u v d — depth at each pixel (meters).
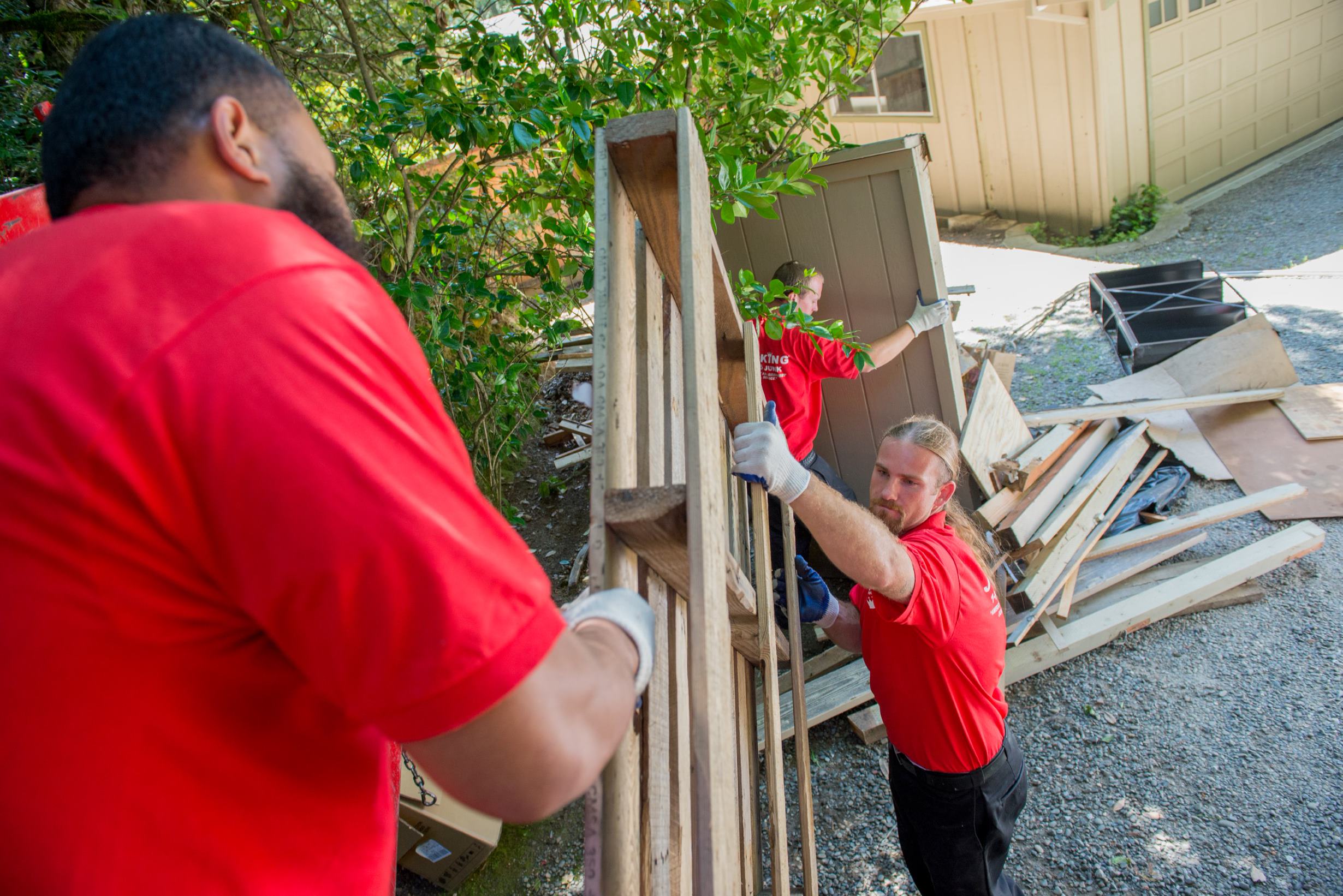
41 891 0.66
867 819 3.74
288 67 4.12
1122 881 3.37
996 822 2.66
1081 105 9.35
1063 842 3.55
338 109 4.22
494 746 0.64
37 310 0.62
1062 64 9.28
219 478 0.59
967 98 10.26
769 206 3.05
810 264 4.77
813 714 4.04
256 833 0.70
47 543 0.60
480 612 0.62
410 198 3.41
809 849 2.33
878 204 4.55
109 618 0.61
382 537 0.59
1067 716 4.08
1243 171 10.55
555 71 3.35
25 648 0.61
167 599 0.62
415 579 0.60
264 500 0.59
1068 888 3.38
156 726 0.65
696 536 0.95
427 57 3.13
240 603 0.64
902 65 10.66
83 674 0.62
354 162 3.21
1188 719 3.95
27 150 4.55
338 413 0.61
